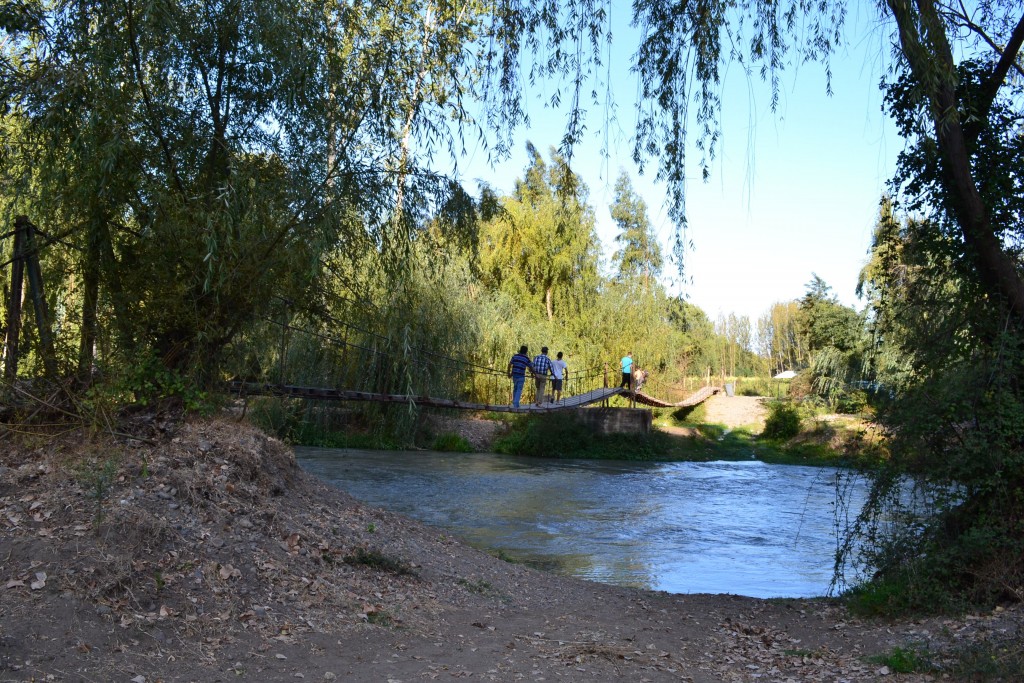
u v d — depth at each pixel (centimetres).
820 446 3525
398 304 1169
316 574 751
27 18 823
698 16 930
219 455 867
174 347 908
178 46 873
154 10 809
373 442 3064
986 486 865
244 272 872
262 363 1030
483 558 1102
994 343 892
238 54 909
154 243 866
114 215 890
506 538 1472
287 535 800
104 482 694
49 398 815
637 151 951
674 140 923
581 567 1260
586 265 3753
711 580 1215
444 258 1181
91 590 559
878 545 955
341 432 3105
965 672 615
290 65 866
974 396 884
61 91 797
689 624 866
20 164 879
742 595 1091
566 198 998
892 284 1019
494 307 3338
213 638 564
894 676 626
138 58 848
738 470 3072
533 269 3597
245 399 1009
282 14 878
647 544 1485
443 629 707
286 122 902
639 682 590
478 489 2094
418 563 921
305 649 580
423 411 3234
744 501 2148
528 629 760
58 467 716
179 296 866
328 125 912
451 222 1009
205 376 935
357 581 780
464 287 2911
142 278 877
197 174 916
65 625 514
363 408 3117
